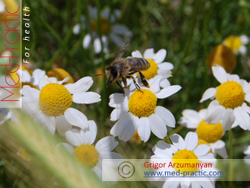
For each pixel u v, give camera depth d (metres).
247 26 0.26
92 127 0.16
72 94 0.17
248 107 0.17
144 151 0.19
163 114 0.16
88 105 0.21
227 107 0.17
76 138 0.16
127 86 0.17
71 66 0.24
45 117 0.16
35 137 0.13
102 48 0.20
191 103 0.24
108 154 0.16
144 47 0.24
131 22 0.28
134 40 0.26
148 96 0.16
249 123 0.17
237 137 0.23
